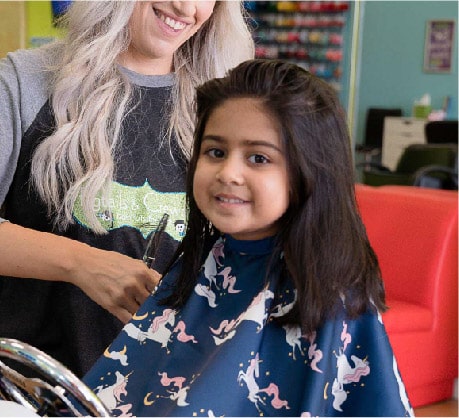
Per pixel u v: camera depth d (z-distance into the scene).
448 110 7.14
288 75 0.95
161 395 0.98
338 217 0.96
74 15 1.41
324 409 0.92
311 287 0.94
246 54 1.54
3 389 0.92
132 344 1.06
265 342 0.96
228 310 1.02
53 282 1.40
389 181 6.22
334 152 0.96
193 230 1.07
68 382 0.81
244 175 0.92
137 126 1.41
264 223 0.93
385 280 3.36
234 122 0.93
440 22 7.05
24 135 1.37
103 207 1.37
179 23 1.38
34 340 1.42
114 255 1.27
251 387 0.93
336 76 6.72
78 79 1.37
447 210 3.28
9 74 1.37
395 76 7.21
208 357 0.98
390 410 0.94
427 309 3.25
